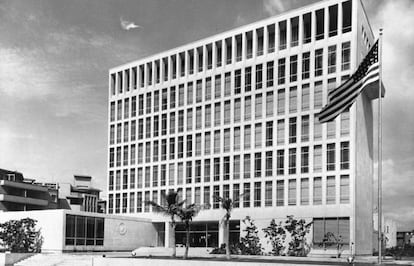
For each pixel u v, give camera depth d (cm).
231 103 7131
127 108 8562
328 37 6312
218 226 7081
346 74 6094
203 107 7475
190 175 7481
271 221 6088
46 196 9831
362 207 6212
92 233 6406
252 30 7075
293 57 6606
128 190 8281
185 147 7600
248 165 6838
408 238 10206
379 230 3438
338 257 5459
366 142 6600
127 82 8706
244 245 5866
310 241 6028
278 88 6669
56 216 5978
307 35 6644
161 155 7912
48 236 6009
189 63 7825
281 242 6066
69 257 5041
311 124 6303
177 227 7606
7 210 8575
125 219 7075
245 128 6950
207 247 6969
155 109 8144
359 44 6234
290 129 6494
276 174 6519
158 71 8312
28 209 9088
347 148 5981
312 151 6247
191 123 7600
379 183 3450
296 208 6244
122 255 5631
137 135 8325
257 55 7019
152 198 7912
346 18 6322
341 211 5881
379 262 3428
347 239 5803
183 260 4244
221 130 7181
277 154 6562
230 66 7231
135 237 7256
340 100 3597
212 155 7238
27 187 9144
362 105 6394
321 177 6134
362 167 6281
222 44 7381
